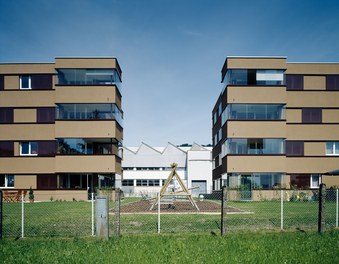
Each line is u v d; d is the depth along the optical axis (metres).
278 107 29.84
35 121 31.19
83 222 12.99
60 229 11.35
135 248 8.12
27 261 7.10
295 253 7.62
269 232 10.50
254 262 6.91
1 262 7.07
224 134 31.69
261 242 8.77
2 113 31.16
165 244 8.62
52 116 31.23
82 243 8.88
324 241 8.91
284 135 29.41
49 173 30.69
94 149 31.11
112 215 15.27
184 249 8.01
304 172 30.30
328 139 30.66
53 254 7.66
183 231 10.77
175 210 17.58
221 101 35.00
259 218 13.71
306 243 8.64
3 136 30.95
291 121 30.73
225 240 9.05
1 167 30.66
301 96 30.86
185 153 57.66
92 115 30.78
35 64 31.45
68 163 30.11
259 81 29.97
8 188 30.75
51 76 31.50
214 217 14.23
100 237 9.28
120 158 34.06
